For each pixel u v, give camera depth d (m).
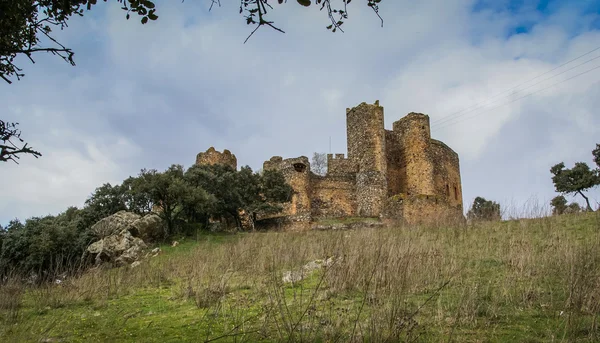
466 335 6.27
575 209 19.80
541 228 15.99
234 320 7.38
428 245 13.41
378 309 6.77
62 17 6.64
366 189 39.44
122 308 9.50
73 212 31.45
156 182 28.58
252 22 5.41
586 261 9.06
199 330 7.09
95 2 6.18
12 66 6.86
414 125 41.25
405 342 5.72
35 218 22.88
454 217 23.22
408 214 34.44
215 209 32.06
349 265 9.48
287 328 6.25
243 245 16.86
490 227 17.55
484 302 7.75
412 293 8.33
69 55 6.38
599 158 37.56
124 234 23.02
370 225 32.78
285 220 35.66
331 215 40.41
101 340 6.99
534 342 5.96
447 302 7.77
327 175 41.34
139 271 14.29
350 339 5.82
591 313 6.76
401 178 42.25
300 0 5.07
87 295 10.96
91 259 21.58
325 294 8.66
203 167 35.22
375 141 40.34
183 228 29.20
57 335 7.40
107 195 30.98
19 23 6.41
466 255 12.11
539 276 9.14
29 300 10.97
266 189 35.62
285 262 12.52
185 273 13.16
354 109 42.69
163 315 8.48
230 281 10.86
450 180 44.41
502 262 11.11
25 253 20.66
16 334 7.45
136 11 6.07
